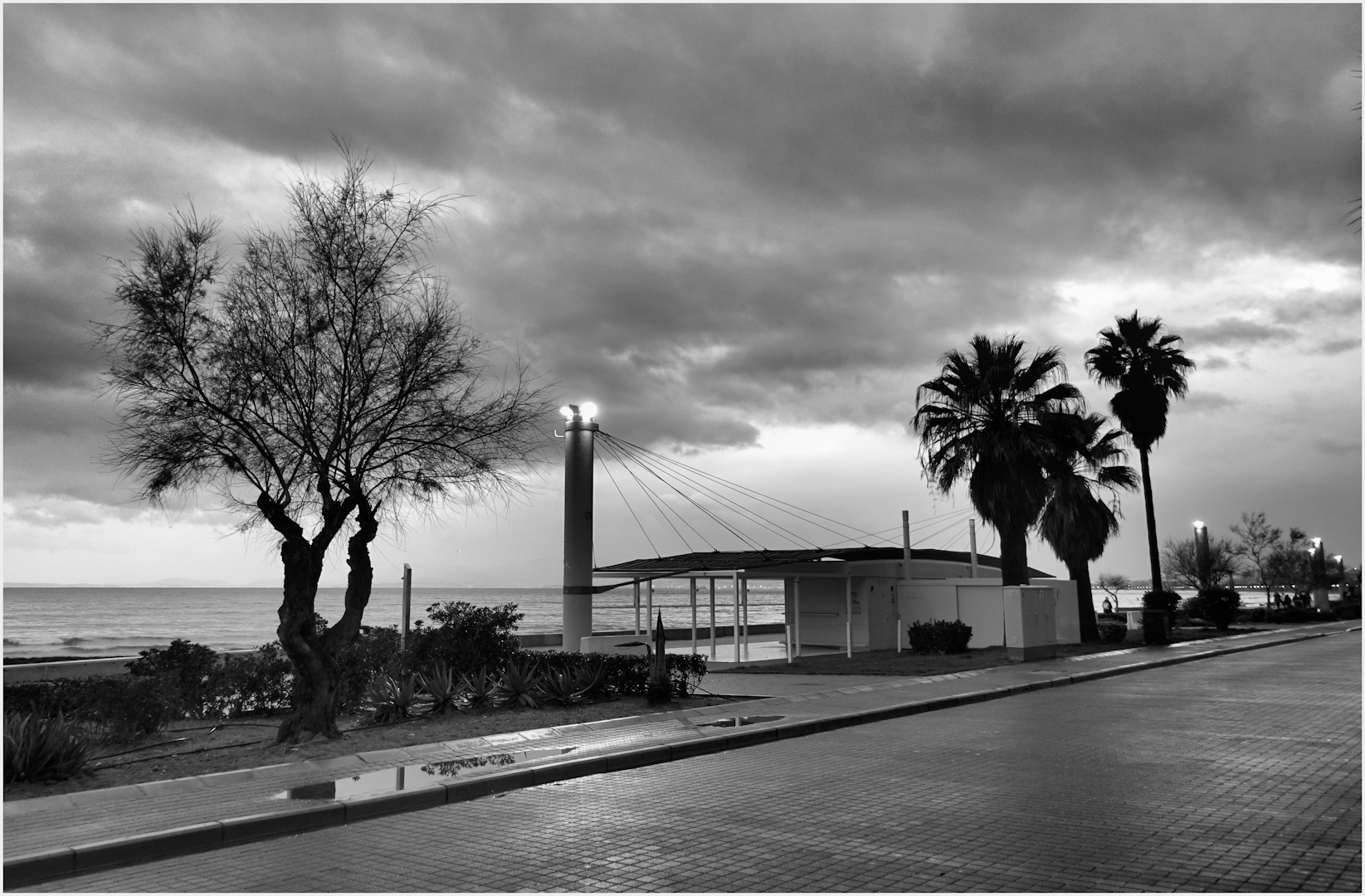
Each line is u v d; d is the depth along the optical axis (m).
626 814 8.51
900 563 32.81
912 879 6.33
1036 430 29.92
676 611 126.56
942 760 11.09
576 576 26.14
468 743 12.02
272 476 13.00
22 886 6.64
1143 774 9.92
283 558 12.56
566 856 7.08
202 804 8.52
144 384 11.97
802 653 30.89
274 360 12.43
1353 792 8.91
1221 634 39.34
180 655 14.99
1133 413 36.41
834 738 13.17
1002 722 14.52
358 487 12.96
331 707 12.55
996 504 29.53
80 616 120.19
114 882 6.67
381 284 13.26
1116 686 20.05
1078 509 33.00
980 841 7.25
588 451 26.56
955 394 30.42
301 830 8.16
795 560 26.50
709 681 20.33
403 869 6.84
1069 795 8.91
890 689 18.38
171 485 12.38
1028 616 25.27
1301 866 6.46
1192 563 66.88
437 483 13.60
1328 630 43.16
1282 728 13.36
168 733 13.64
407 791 9.04
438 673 14.93
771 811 8.48
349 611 12.98
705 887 6.27
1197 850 6.91
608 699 16.44
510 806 8.95
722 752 12.05
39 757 9.87
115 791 9.08
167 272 12.07
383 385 13.00
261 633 82.31
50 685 12.95
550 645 30.75
